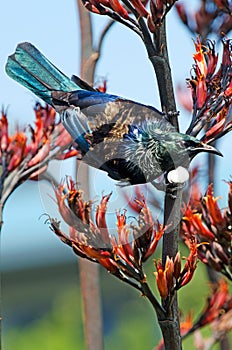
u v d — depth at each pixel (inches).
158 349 410.0
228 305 405.7
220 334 427.5
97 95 298.4
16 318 1208.2
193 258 279.9
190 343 537.0
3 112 361.4
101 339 416.5
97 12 294.2
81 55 414.0
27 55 340.2
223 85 291.7
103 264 281.7
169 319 281.3
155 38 286.0
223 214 340.2
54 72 335.3
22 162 358.0
